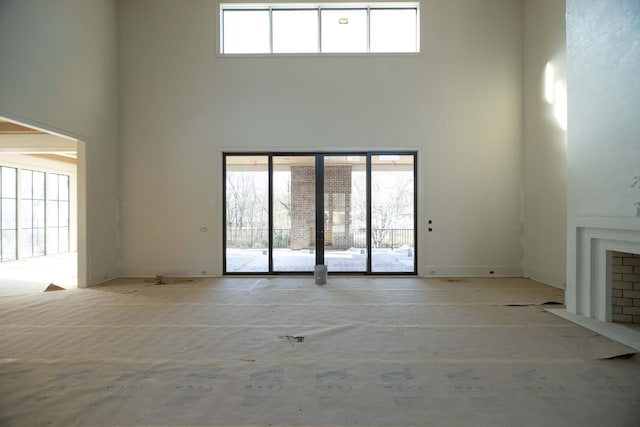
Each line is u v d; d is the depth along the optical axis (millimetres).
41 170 10375
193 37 6531
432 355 3000
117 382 2527
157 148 6547
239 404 2238
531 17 6195
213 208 6531
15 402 2268
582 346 3186
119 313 4254
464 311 4305
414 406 2215
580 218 4047
